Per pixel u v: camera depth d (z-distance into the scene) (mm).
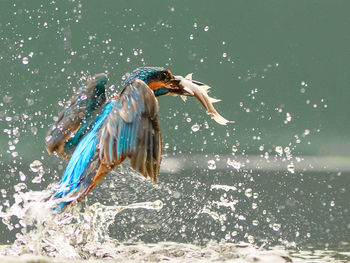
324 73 31688
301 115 29875
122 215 7047
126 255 4984
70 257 4773
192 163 19766
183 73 30953
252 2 32625
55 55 21062
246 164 20484
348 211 8500
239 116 29531
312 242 5973
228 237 5988
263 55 32406
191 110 24516
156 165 4305
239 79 31219
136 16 29000
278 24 33031
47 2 21953
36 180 5066
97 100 5027
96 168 4473
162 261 4715
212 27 32094
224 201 6633
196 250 5207
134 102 4281
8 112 18312
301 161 22781
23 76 19328
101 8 26422
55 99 18375
